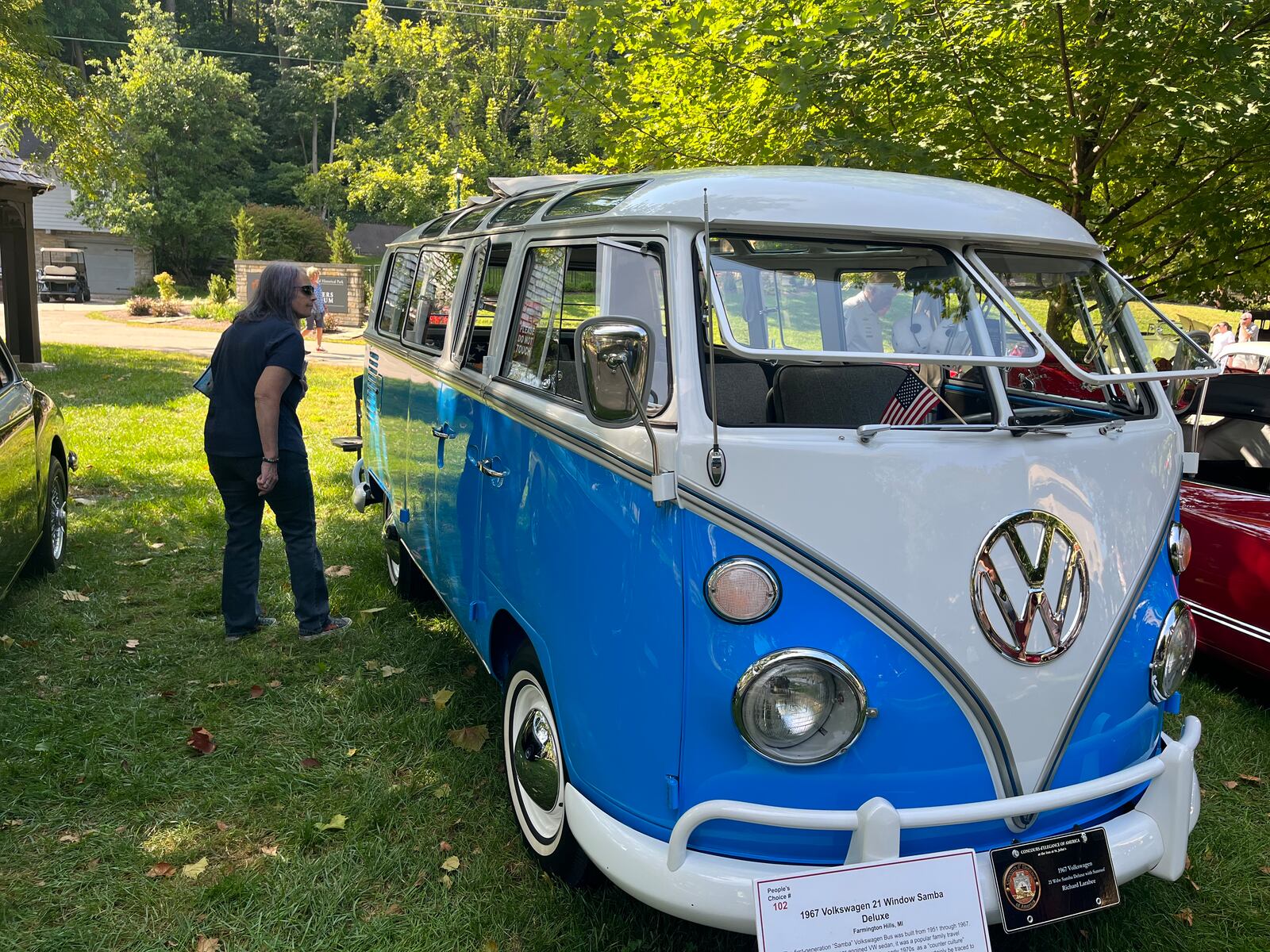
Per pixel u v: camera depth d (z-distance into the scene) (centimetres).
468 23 4472
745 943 294
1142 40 564
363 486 658
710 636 238
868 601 241
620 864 248
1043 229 300
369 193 4344
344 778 377
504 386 352
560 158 4131
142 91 4144
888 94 629
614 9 675
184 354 1883
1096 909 253
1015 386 309
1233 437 514
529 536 314
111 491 791
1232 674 506
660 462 242
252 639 507
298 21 5419
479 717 427
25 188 1484
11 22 1220
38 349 1556
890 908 232
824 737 238
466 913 303
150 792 362
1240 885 334
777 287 273
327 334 2639
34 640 492
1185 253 739
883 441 248
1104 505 271
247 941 290
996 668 249
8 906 298
